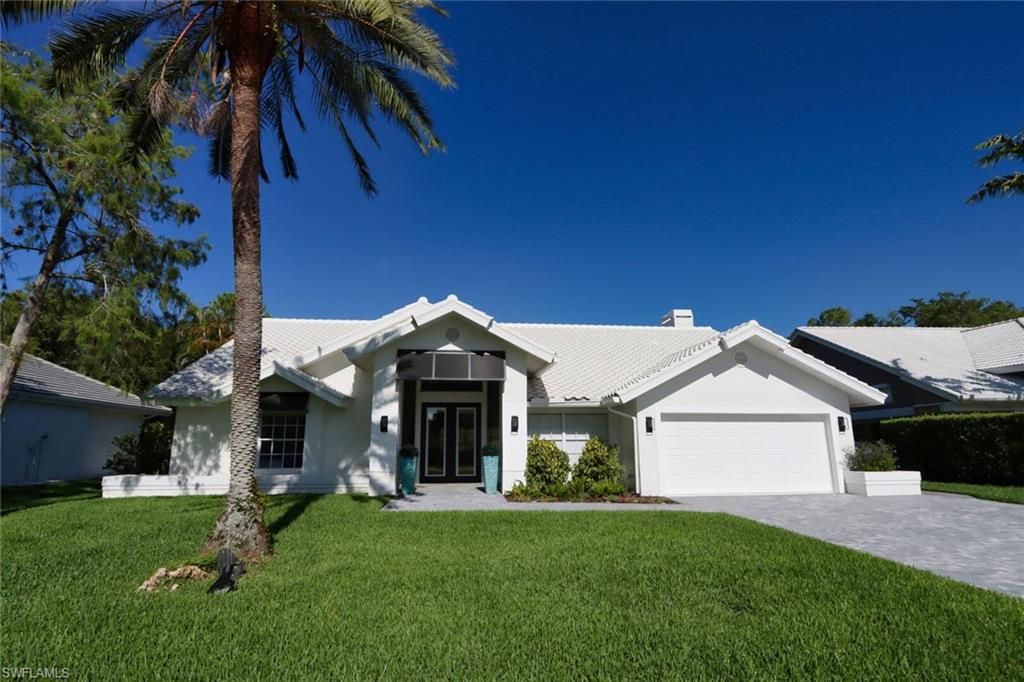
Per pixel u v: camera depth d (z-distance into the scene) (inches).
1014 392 777.6
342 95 479.5
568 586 242.8
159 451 660.1
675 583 247.3
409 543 331.0
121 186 564.7
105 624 199.5
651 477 592.1
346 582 248.5
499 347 618.5
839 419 631.2
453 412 759.1
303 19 391.5
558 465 585.9
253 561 289.0
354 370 658.8
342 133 509.0
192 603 222.7
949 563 293.3
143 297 605.0
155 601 225.5
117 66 457.1
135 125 484.4
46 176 557.9
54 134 517.7
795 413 629.0
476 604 219.5
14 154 524.1
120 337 571.8
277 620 202.4
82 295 603.8
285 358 657.0
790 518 440.5
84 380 984.3
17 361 543.5
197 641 183.8
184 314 672.4
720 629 192.5
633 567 273.0
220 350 713.0
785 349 619.2
